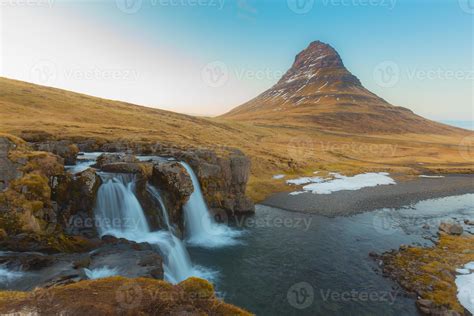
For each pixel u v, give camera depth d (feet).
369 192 237.45
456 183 294.46
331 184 263.08
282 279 96.58
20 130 192.54
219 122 595.06
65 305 41.98
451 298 82.79
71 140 191.52
